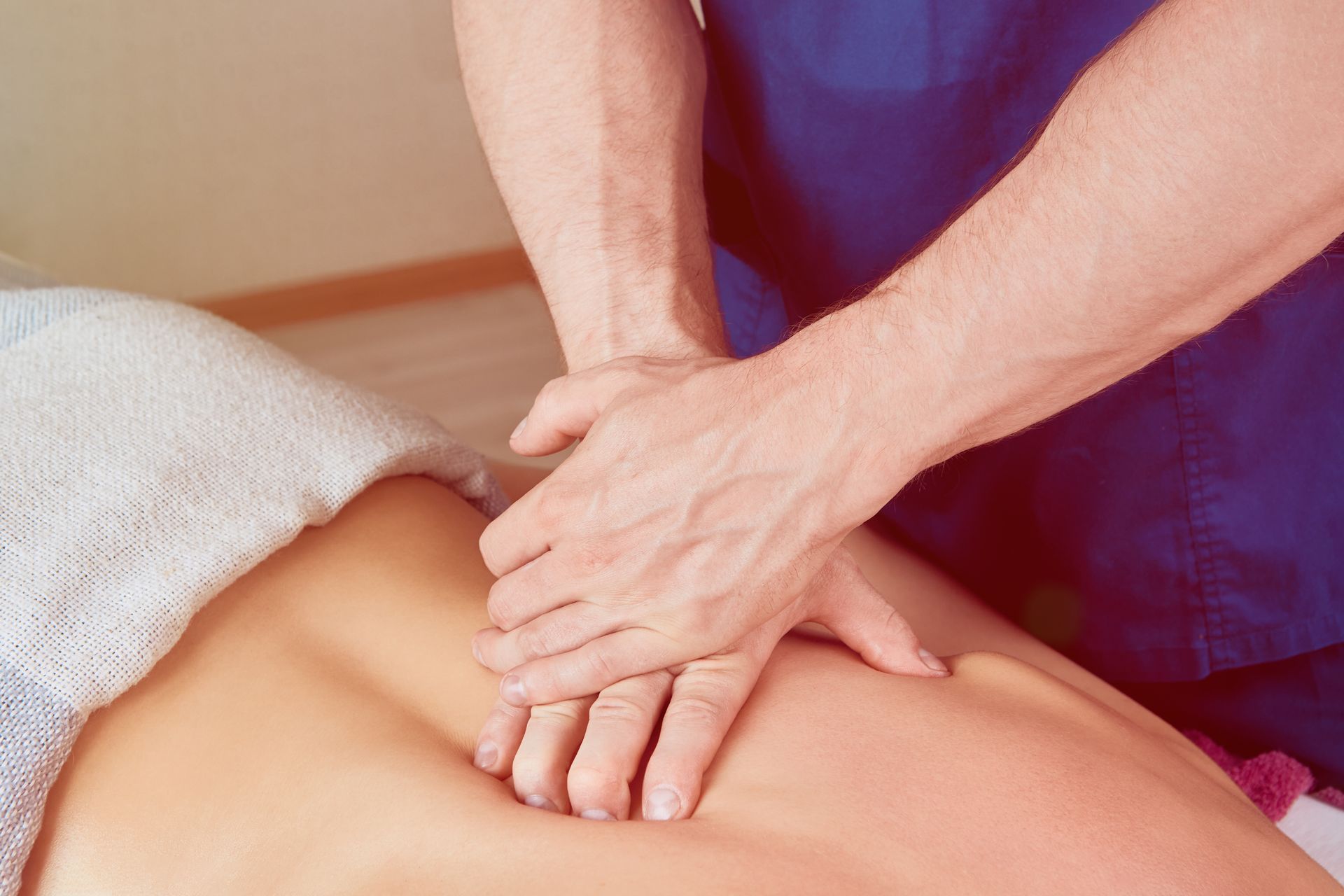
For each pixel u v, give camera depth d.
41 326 0.76
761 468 0.63
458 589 0.73
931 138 0.88
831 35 0.88
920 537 0.96
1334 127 0.49
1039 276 0.57
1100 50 0.81
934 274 0.62
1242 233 0.53
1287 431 0.83
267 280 3.36
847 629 0.69
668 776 0.58
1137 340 0.58
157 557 0.64
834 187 0.93
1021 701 0.64
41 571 0.62
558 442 0.74
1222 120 0.51
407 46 3.26
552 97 0.88
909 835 0.54
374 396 0.81
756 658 0.64
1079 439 0.86
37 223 3.16
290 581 0.71
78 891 0.60
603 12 0.88
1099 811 0.55
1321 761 0.90
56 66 3.02
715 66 0.99
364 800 0.59
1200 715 0.94
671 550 0.63
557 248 0.86
